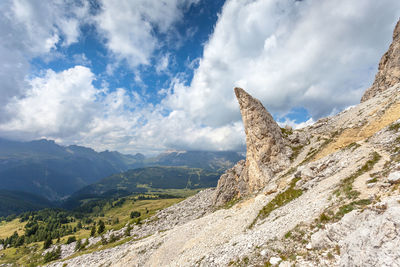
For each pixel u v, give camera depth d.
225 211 55.66
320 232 15.69
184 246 41.41
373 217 13.10
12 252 148.00
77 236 167.25
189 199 129.00
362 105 79.00
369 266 10.19
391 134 31.84
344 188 22.17
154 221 107.25
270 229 23.70
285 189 41.12
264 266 16.73
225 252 25.03
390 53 91.25
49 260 108.88
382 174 20.89
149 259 45.28
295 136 84.44
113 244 87.31
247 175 83.00
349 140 51.53
